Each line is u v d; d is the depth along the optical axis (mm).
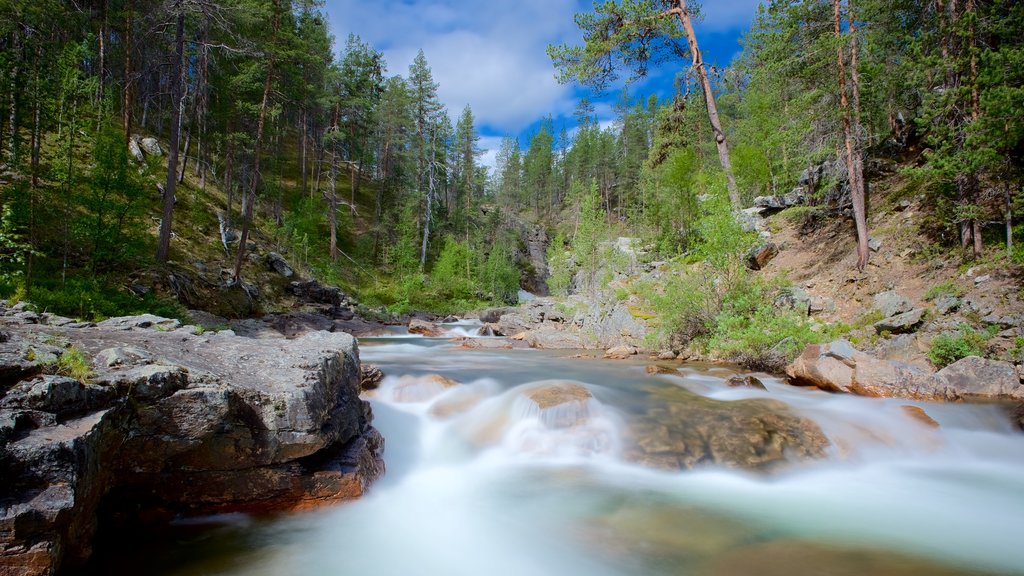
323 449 6105
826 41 16828
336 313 31156
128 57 32188
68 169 17562
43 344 4578
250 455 5215
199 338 6941
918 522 6055
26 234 17188
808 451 7961
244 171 38656
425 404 9828
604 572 4898
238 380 5410
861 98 17828
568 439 8281
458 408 9680
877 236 17562
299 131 55062
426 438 8508
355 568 4957
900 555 5199
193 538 5125
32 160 18516
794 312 15758
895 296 14117
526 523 5992
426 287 49375
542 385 10172
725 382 11781
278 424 5297
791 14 17812
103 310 15156
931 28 16766
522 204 95688
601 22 21203
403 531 5777
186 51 27953
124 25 32188
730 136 40500
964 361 11227
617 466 7734
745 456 7742
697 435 8266
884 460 8062
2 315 6738
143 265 21109
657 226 38281
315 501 5707
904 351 12625
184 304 21453
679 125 27828
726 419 8797
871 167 21656
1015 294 12180
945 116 15305
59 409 3766
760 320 15086
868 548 5359
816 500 6668
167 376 4668
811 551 5266
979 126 12773
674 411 9266
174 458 4945
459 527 5895
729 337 15812
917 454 8273
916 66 15586
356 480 5934
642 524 5945
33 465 3326
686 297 17703
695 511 6301
